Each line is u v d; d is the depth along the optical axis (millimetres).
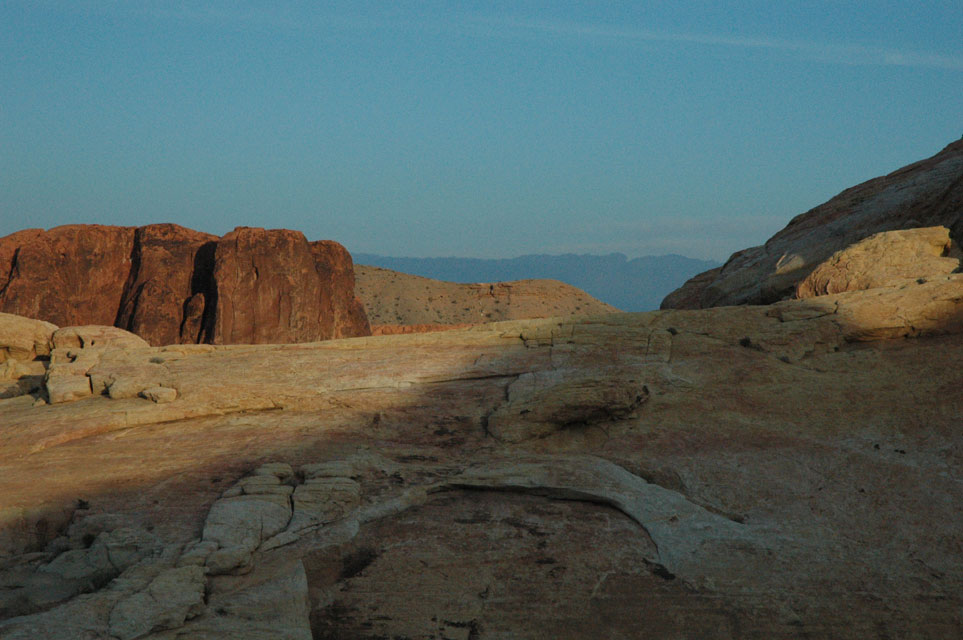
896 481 13992
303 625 10172
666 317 21312
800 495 13961
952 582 11484
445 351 21062
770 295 27328
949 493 13453
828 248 26719
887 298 19656
